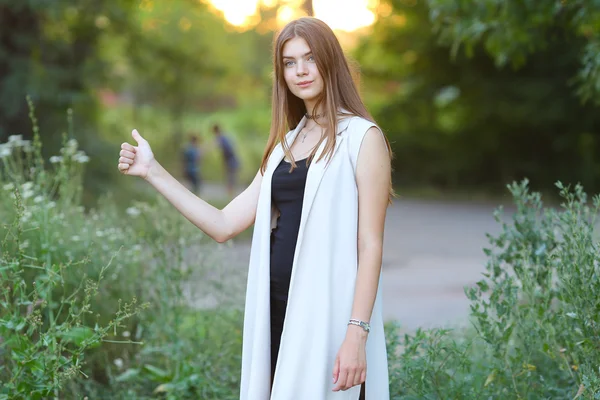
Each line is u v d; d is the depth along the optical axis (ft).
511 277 12.89
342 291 9.20
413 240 48.60
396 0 83.20
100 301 15.56
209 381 14.96
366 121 9.45
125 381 15.08
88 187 49.98
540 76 81.15
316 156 9.42
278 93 10.07
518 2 18.12
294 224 9.52
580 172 82.53
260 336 9.52
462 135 89.76
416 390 12.44
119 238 16.92
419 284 32.12
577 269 11.66
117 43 64.64
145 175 10.09
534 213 13.89
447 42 20.71
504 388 12.78
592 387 10.75
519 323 12.82
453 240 48.47
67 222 16.44
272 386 9.52
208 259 17.62
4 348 13.14
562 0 17.90
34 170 17.33
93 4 55.11
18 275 12.46
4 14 53.72
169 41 72.13
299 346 9.18
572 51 75.20
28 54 54.70
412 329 21.07
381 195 9.25
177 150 103.45
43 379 11.61
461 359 12.67
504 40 19.02
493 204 76.13
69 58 57.57
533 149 86.33
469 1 18.74
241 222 10.29
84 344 11.73
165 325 15.72
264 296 9.54
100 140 53.47
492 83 82.99
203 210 10.11
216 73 75.31
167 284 16.05
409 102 90.07
